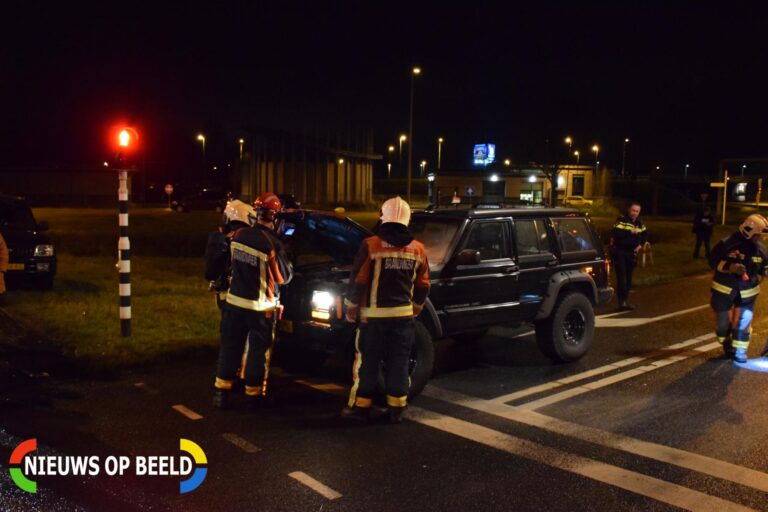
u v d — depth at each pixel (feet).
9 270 38.60
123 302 28.60
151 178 298.15
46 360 25.25
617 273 40.22
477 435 19.01
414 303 20.06
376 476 16.08
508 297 25.36
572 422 20.21
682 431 19.48
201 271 52.80
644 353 29.14
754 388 23.97
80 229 101.45
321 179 199.72
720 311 28.12
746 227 27.35
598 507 14.66
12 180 215.31
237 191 229.45
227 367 20.72
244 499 14.80
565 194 192.13
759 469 16.81
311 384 23.86
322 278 22.41
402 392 19.74
